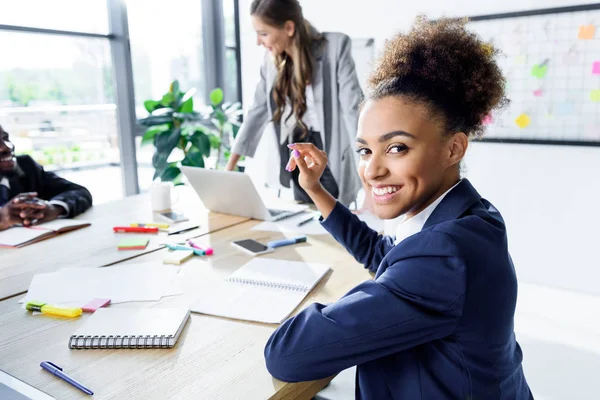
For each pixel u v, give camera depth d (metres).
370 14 3.17
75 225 1.63
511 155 2.87
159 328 0.91
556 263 2.84
